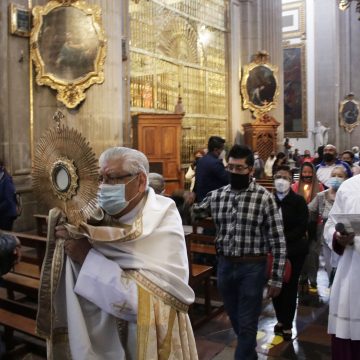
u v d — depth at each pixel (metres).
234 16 15.99
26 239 4.23
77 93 7.91
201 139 14.47
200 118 14.42
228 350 4.12
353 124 25.62
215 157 5.97
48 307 1.82
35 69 8.04
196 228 5.65
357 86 26.72
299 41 26.28
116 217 1.85
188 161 13.83
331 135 25.69
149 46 12.31
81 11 7.85
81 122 7.97
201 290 5.77
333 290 2.97
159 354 1.69
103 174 1.82
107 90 8.03
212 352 4.07
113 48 8.12
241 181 3.33
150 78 12.34
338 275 2.95
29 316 3.82
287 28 26.52
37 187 1.83
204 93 14.62
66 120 7.97
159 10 12.64
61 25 7.91
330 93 25.61
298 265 4.30
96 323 1.78
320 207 5.57
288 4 26.47
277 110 16.44
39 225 5.20
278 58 16.59
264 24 16.33
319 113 25.89
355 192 2.94
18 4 7.89
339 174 5.43
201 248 5.70
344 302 2.87
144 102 12.16
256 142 15.49
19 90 7.96
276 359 3.95
